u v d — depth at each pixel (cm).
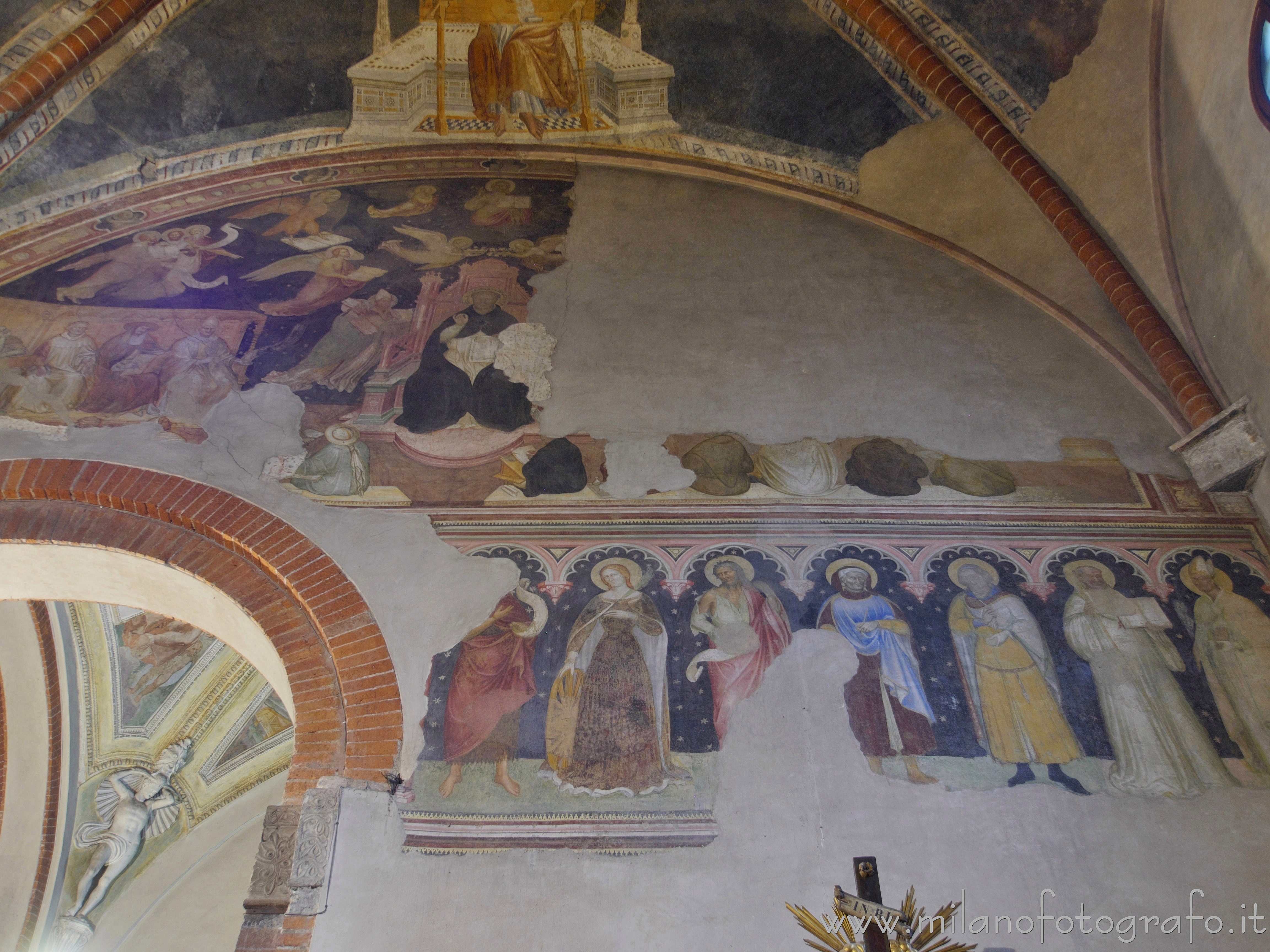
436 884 596
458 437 818
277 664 714
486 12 1027
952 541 764
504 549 746
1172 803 634
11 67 882
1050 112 946
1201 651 705
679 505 777
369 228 1020
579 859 607
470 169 1093
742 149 1063
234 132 1019
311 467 787
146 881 1151
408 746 649
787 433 832
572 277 965
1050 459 823
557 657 693
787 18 993
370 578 723
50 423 789
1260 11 732
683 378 870
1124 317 885
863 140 1024
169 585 754
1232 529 775
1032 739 662
